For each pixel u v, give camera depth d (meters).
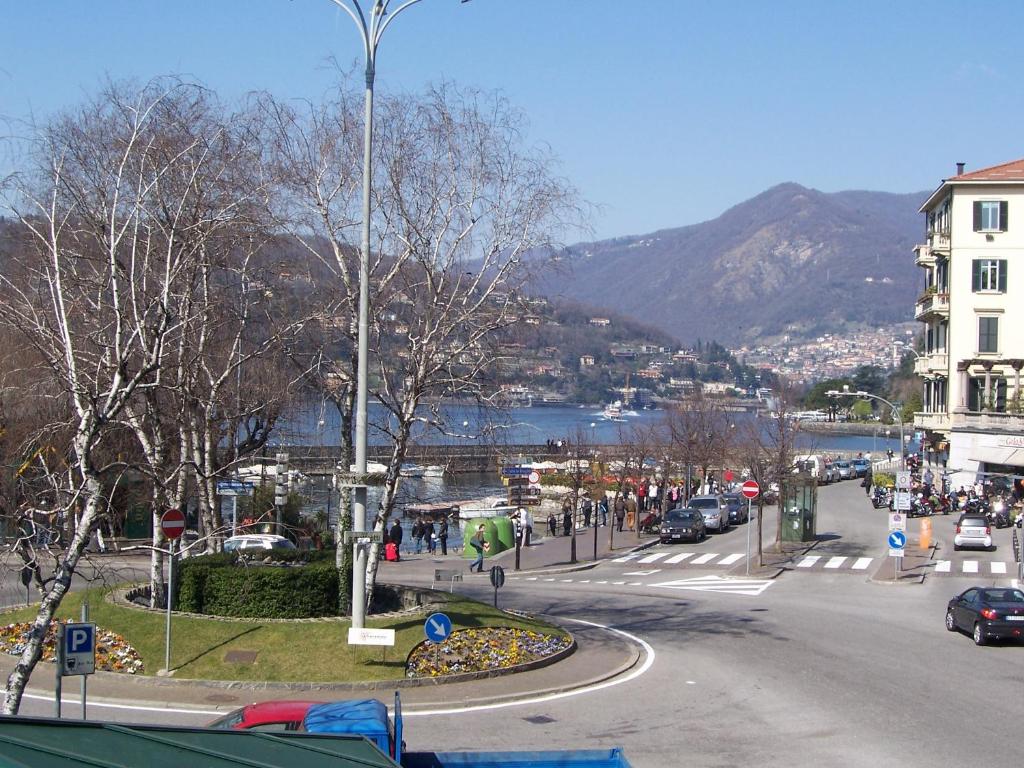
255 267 27.00
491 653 23.61
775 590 38.81
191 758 8.73
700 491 73.56
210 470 29.69
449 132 26.88
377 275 27.67
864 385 183.62
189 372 26.27
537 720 19.14
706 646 26.78
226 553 27.98
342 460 27.23
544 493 72.81
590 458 66.81
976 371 72.56
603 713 19.67
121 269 19.81
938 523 60.69
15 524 20.17
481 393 27.08
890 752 16.73
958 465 70.19
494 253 27.16
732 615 32.28
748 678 22.75
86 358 22.70
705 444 75.81
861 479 93.38
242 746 9.41
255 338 29.39
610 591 38.94
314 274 27.86
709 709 19.91
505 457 32.25
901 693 21.16
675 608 33.91
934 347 78.50
